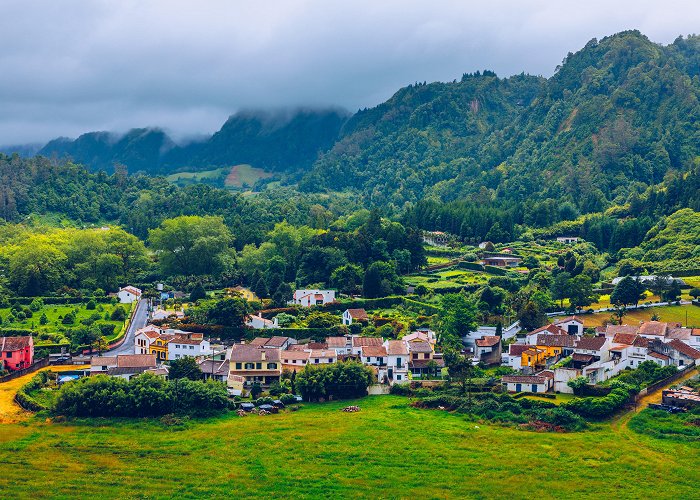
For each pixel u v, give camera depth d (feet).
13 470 440.04
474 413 529.04
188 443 482.69
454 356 631.56
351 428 504.84
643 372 571.69
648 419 503.20
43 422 518.37
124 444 480.64
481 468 444.55
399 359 627.46
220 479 431.84
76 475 435.94
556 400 536.42
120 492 415.64
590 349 608.19
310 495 412.98
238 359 618.03
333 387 574.97
